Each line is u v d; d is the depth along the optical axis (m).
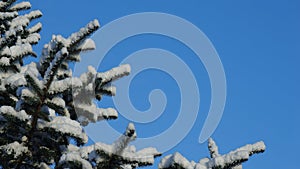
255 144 5.71
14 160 7.19
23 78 6.54
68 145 7.55
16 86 6.51
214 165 5.39
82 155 6.51
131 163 6.09
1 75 8.01
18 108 6.71
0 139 7.16
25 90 6.37
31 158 7.16
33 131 6.88
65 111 7.43
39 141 7.30
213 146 6.29
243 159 5.33
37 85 6.25
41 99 6.43
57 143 7.35
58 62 6.09
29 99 6.40
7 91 7.08
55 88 6.36
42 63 6.66
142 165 6.12
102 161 6.00
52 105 6.54
